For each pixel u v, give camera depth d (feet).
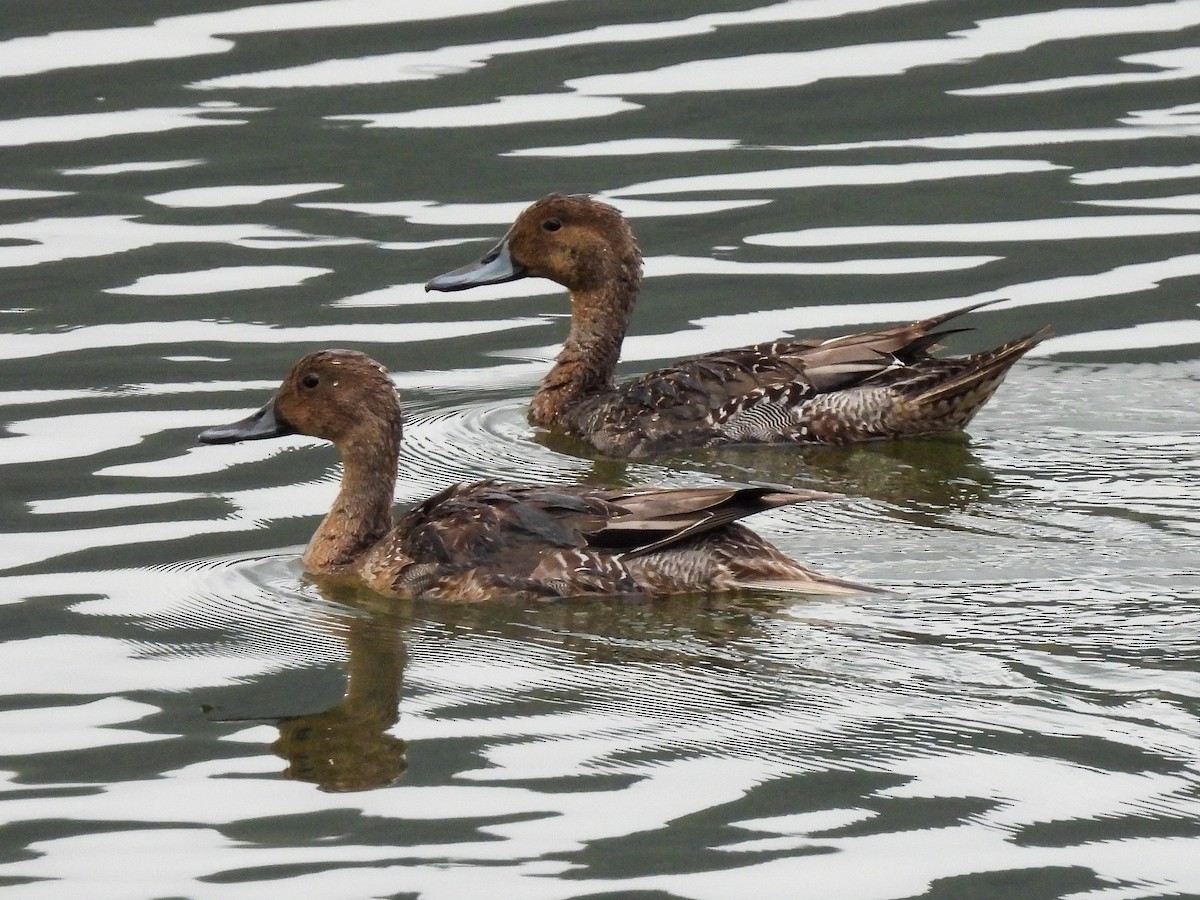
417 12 78.64
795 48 77.25
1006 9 78.74
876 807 34.09
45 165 70.49
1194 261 63.93
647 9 78.84
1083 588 42.42
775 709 37.45
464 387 59.16
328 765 36.11
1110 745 35.60
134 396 56.24
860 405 54.13
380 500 46.55
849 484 50.62
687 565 43.04
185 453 52.65
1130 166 69.46
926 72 75.46
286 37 78.07
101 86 74.95
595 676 39.29
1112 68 75.66
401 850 33.14
